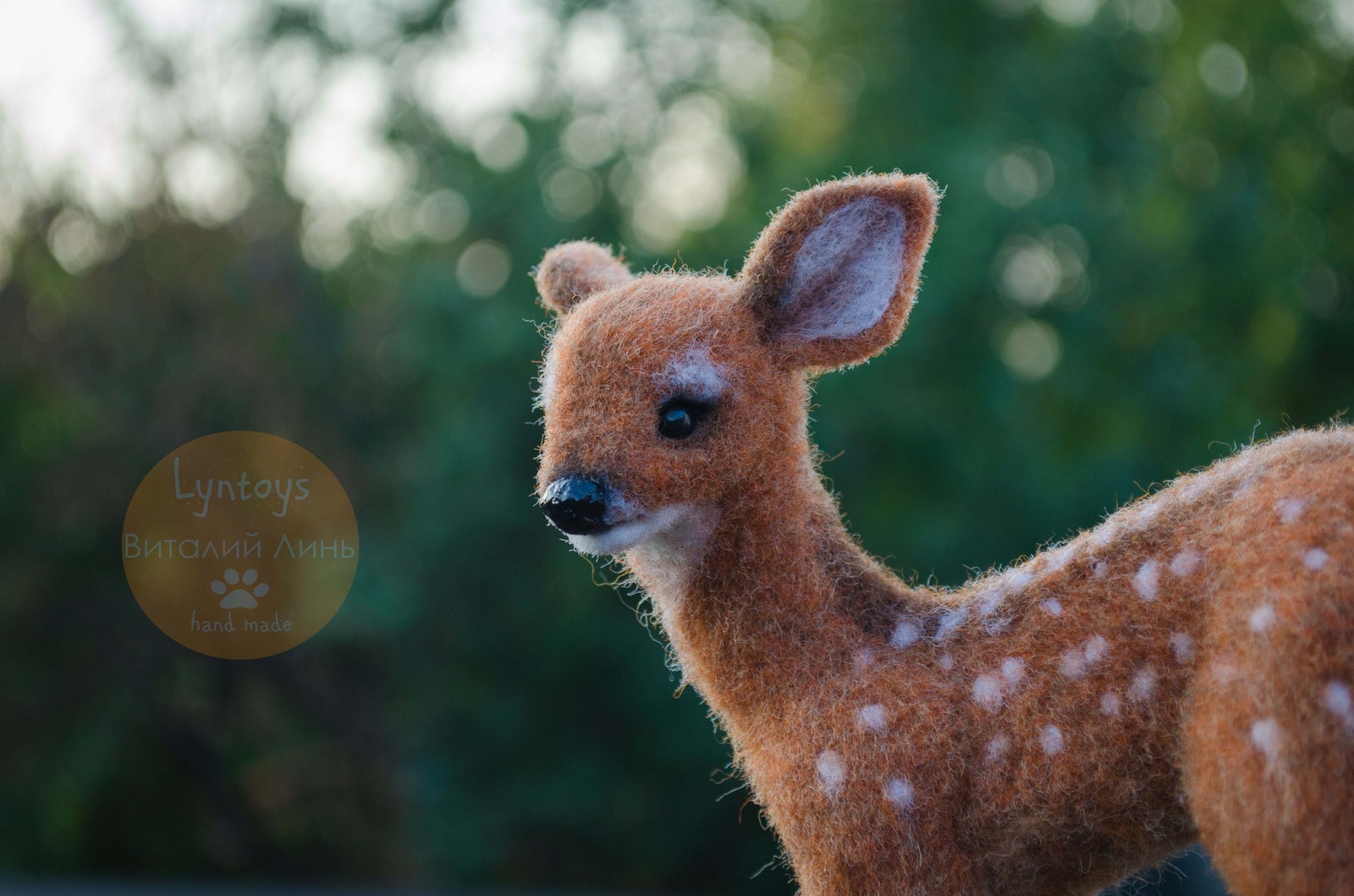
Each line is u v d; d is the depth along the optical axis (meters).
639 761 13.41
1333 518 1.84
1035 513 12.21
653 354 2.26
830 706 2.24
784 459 2.35
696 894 13.27
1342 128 13.79
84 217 11.25
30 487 10.80
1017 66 12.69
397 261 13.31
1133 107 12.88
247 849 11.37
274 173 11.84
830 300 2.39
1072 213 11.89
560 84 13.92
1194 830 2.06
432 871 11.93
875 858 2.12
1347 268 13.78
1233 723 1.83
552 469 2.24
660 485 2.21
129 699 10.75
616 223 13.71
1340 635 1.76
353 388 12.23
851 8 13.80
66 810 10.70
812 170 12.52
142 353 11.06
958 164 11.87
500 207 13.15
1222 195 12.63
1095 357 12.53
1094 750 2.02
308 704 11.43
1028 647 2.14
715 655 2.38
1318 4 13.70
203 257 11.34
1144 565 2.08
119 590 10.73
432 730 12.34
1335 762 1.74
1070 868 2.16
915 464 12.94
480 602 12.78
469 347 12.24
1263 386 13.41
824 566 2.39
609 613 13.16
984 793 2.10
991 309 12.52
